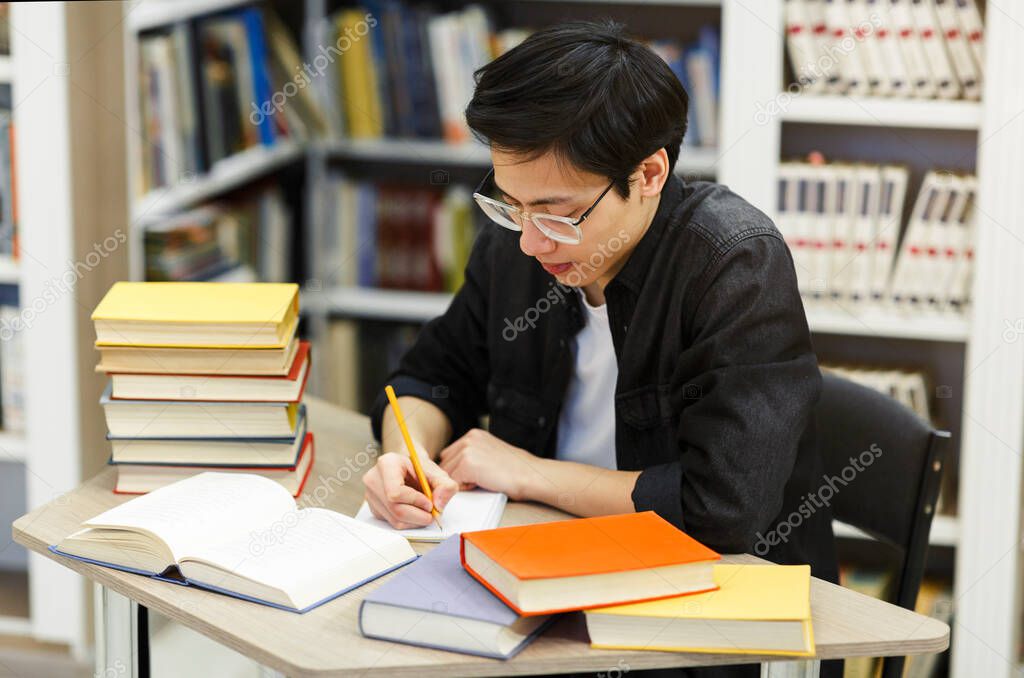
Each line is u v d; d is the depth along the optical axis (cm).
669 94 122
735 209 136
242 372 132
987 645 232
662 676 132
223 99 259
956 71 221
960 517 231
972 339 225
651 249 136
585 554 106
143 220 235
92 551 119
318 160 295
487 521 128
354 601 110
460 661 100
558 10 276
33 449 228
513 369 156
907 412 157
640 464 144
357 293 297
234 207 273
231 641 104
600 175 118
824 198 231
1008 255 220
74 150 218
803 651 101
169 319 131
